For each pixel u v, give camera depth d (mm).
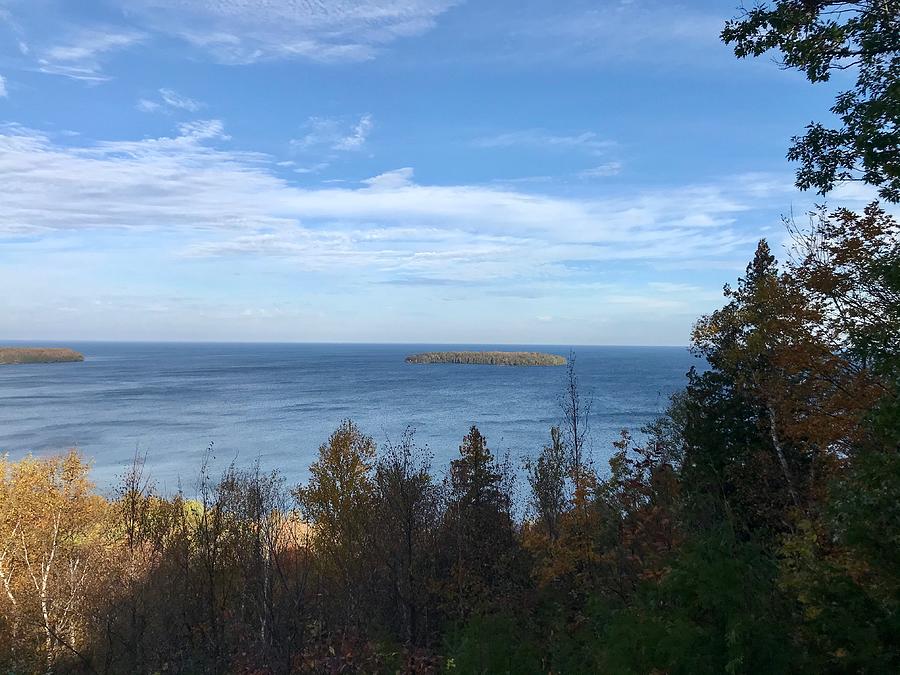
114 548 31328
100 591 27203
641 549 17469
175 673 22609
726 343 24875
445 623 25359
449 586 26562
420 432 111438
